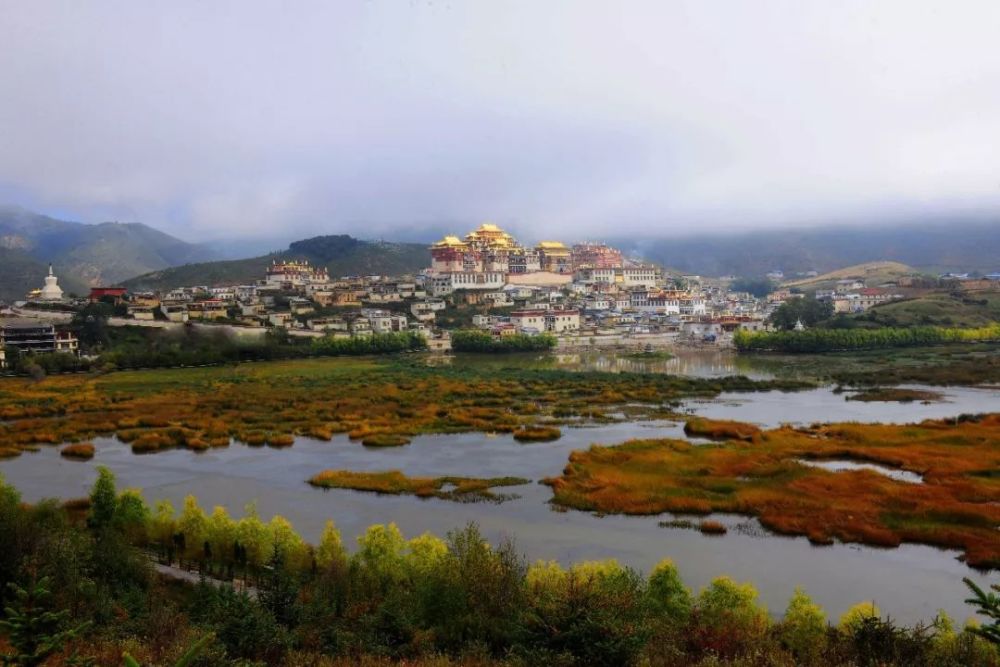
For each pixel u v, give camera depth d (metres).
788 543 68.56
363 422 131.50
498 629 38.50
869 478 86.81
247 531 58.34
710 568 62.03
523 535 70.75
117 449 114.00
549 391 169.50
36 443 118.44
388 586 48.22
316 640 38.22
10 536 46.12
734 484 86.44
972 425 117.56
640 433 123.06
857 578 59.94
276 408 146.62
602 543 68.31
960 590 57.66
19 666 24.95
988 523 71.81
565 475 92.25
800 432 118.62
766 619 43.62
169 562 58.25
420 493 85.69
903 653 36.84
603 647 32.69
